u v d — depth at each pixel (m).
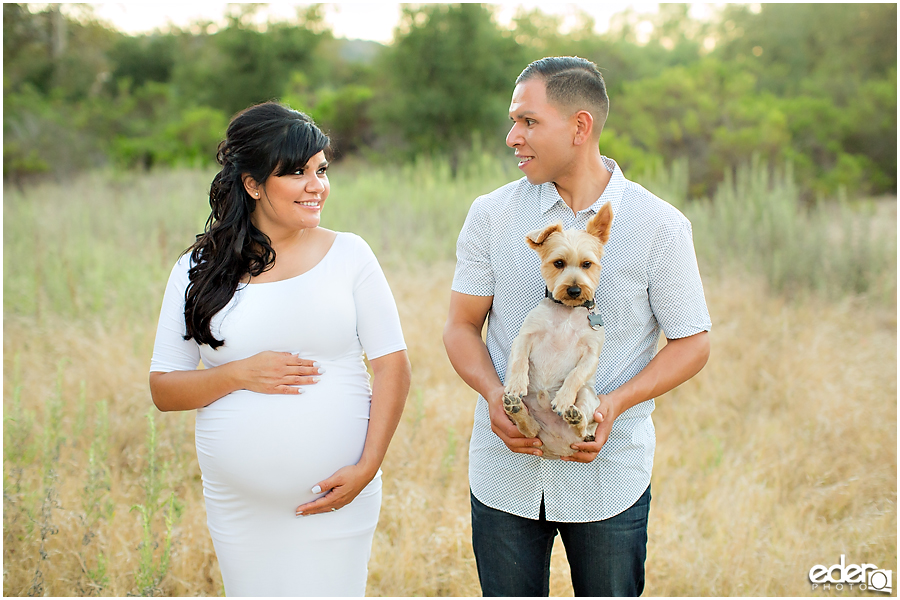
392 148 16.67
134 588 2.93
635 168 11.54
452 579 3.09
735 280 6.85
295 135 2.02
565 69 2.05
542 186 2.23
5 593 2.88
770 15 18.14
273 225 2.15
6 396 4.59
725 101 12.93
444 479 3.71
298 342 2.08
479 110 16.31
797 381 4.89
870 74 15.97
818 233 7.46
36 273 6.76
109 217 9.14
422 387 4.75
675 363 2.10
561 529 2.22
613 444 2.13
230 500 2.10
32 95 17.47
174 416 4.29
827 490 3.75
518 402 1.89
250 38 20.62
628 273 2.11
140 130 18.20
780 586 3.03
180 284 2.16
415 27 16.95
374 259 2.22
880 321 6.32
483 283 2.29
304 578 2.09
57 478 3.37
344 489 2.07
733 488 3.66
